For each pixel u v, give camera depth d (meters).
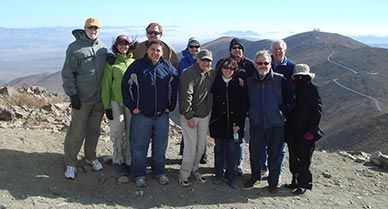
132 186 7.80
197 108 7.81
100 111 8.03
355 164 10.38
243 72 7.89
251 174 8.33
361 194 8.62
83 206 6.91
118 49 7.72
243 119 7.91
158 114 7.60
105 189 7.68
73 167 7.86
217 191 7.95
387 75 161.88
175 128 13.34
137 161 7.70
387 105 122.31
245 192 8.03
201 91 7.74
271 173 8.04
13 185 7.11
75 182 7.71
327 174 9.35
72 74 7.45
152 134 7.89
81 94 7.57
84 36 7.54
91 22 7.45
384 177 9.61
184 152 8.00
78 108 7.46
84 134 7.86
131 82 7.39
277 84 7.79
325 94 145.25
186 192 7.80
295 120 7.87
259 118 7.86
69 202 6.98
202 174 8.66
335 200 8.11
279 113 7.80
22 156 8.12
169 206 7.27
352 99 132.25
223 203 7.53
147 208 7.13
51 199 6.97
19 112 11.56
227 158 8.14
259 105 7.84
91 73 7.54
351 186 8.98
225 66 7.64
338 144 90.81
